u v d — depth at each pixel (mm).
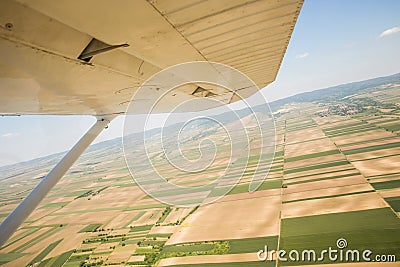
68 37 2309
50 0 1574
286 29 3324
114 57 3135
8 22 1771
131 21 2006
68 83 3168
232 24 2637
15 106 3791
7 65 2260
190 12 2143
